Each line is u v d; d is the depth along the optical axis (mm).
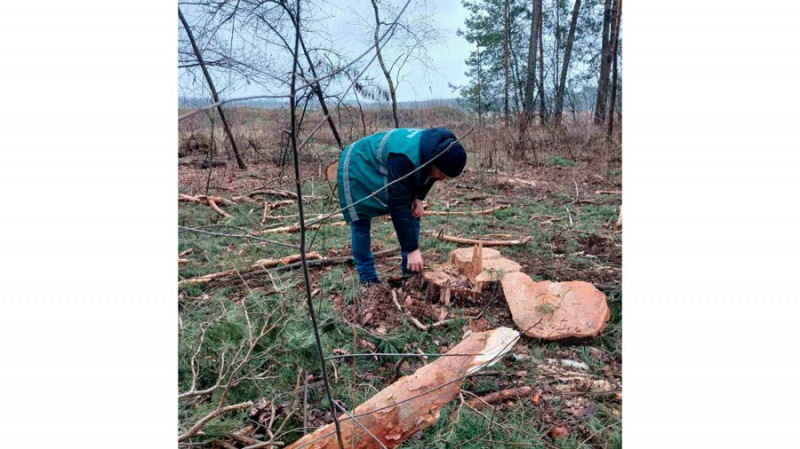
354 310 2748
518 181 7500
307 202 5773
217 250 4145
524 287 2812
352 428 1648
